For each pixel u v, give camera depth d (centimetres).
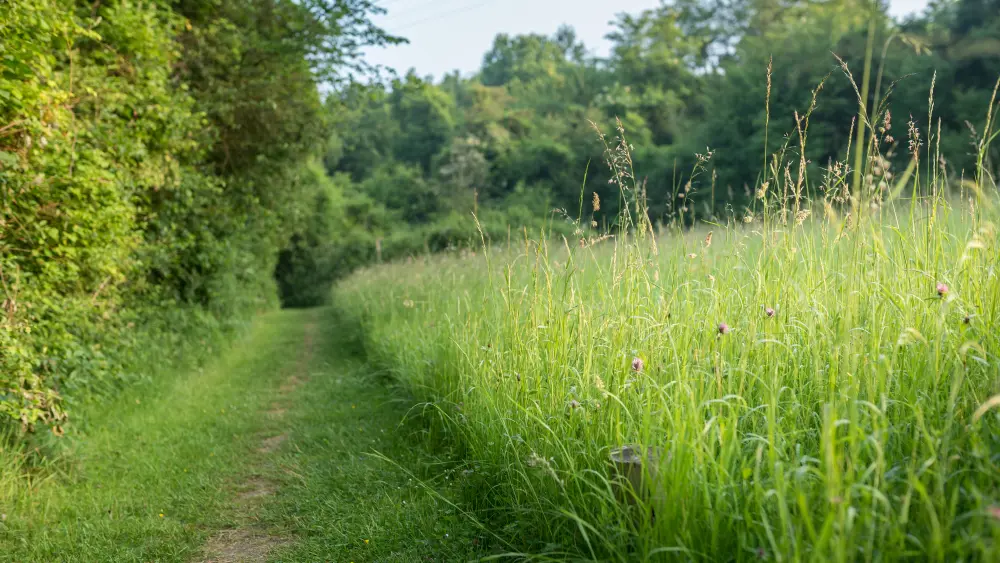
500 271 728
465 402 499
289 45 1291
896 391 255
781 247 347
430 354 695
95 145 671
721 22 6488
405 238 3909
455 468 446
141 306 956
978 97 2025
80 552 377
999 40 2072
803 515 194
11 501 438
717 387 294
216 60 1208
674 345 315
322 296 4231
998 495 192
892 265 308
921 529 201
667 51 6306
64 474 498
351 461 526
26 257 552
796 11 4069
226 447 605
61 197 558
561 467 336
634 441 314
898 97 2225
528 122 6644
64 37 570
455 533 367
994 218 300
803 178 332
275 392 891
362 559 352
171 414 727
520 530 338
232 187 1427
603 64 7562
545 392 404
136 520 424
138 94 740
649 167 3688
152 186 920
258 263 2230
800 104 2539
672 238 484
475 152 5847
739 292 357
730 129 2983
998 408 223
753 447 272
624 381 338
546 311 455
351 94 1542
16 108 455
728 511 238
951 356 251
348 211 5588
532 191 4881
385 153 7575
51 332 558
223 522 425
